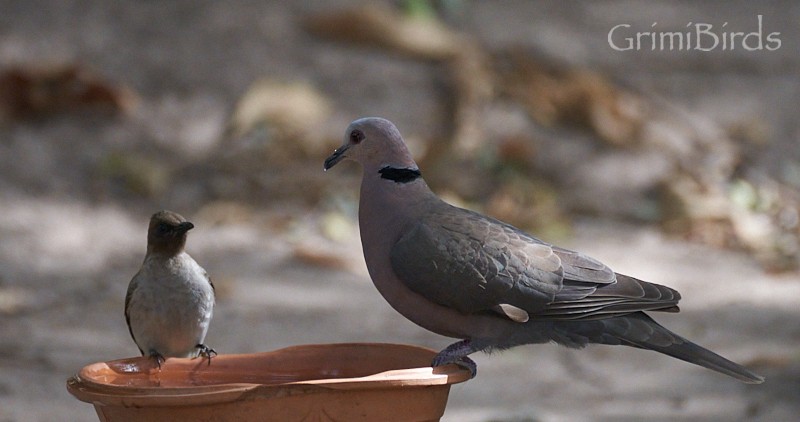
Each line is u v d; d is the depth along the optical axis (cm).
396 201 630
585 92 1655
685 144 1647
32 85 1507
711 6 1981
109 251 1303
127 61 1611
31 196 1378
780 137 1706
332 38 1708
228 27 1691
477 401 925
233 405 512
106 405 525
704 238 1452
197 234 1356
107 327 1080
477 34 1775
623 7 1928
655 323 641
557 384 977
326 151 1517
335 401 521
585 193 1530
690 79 1786
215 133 1534
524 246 629
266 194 1451
